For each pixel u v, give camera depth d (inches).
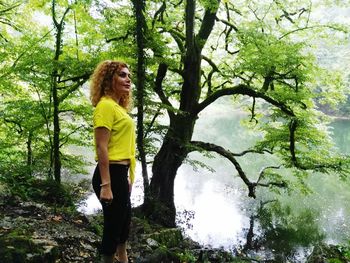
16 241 146.8
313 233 607.8
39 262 144.2
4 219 202.8
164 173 516.1
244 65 489.7
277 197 797.2
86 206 504.1
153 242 270.4
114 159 125.9
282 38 535.8
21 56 389.1
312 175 1010.1
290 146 513.7
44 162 438.9
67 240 194.2
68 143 471.2
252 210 709.9
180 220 619.2
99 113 124.0
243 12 604.4
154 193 512.7
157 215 459.2
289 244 555.8
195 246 371.6
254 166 1058.1
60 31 374.6
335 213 711.7
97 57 382.0
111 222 130.4
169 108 392.2
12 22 513.3
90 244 200.5
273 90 506.9
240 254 485.4
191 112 522.3
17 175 319.0
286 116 502.3
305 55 514.3
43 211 244.2
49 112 414.0
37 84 385.1
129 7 409.1
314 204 761.6
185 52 506.0
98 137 123.3
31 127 413.7
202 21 526.3
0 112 392.2
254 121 655.8
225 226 612.4
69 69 369.4
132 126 130.3
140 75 364.8
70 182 660.1
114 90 130.4
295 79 488.4
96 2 367.2
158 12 446.0
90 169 801.6
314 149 537.6
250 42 485.7
